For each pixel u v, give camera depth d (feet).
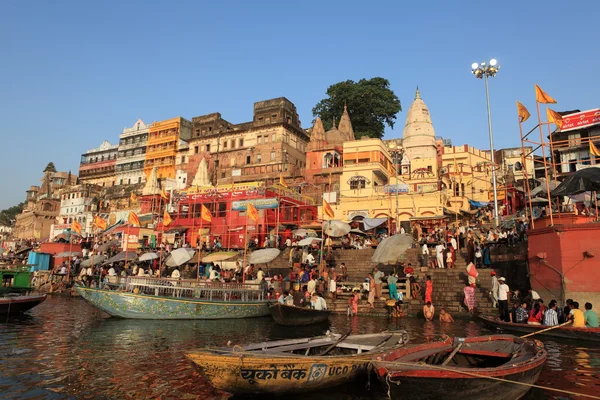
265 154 177.47
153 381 30.89
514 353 28.35
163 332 51.06
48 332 50.80
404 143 160.25
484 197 131.13
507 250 69.77
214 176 184.85
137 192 215.31
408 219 108.47
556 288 52.01
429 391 22.76
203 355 24.39
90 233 176.04
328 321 59.93
